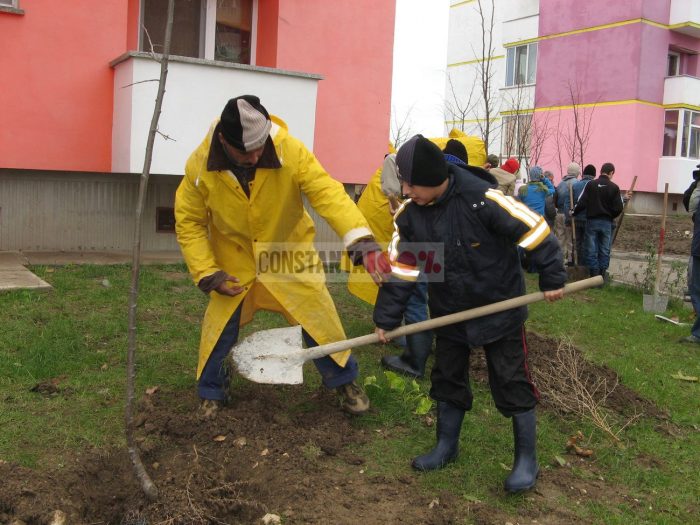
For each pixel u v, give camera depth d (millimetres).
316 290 3932
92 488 3219
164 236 9242
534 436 3439
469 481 3498
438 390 3605
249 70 8391
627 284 10438
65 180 8500
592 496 3500
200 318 6070
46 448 3518
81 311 5941
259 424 3852
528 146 20797
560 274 3176
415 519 3084
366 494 3287
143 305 6273
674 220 23672
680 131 26625
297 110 8781
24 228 8352
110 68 8438
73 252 8523
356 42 10070
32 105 8078
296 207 3801
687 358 6305
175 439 3703
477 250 3246
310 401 4367
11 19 7840
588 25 26953
